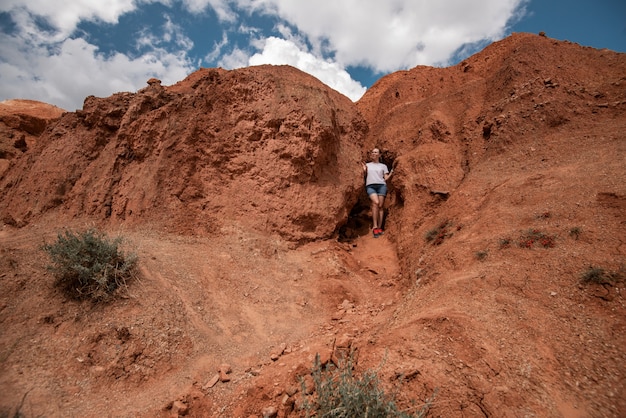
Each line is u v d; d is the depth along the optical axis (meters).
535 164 7.31
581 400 3.07
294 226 8.45
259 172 8.55
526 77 9.45
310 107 9.11
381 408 3.06
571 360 3.44
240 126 8.77
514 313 4.13
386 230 10.01
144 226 7.45
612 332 3.60
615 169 5.89
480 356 3.65
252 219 8.16
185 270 6.34
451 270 5.58
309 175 8.91
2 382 3.93
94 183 7.97
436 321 4.24
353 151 10.72
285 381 4.05
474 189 7.62
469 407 3.16
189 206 7.91
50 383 4.05
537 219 5.60
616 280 4.05
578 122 7.81
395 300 6.46
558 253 4.78
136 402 4.04
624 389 3.06
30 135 14.41
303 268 7.55
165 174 8.06
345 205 9.73
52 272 5.43
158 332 4.89
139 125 8.35
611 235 4.68
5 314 4.74
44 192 7.75
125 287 5.42
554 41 10.49
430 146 9.88
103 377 4.25
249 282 6.64
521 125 8.46
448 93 11.54
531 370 3.41
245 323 5.65
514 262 4.96
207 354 4.88
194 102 8.89
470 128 9.80
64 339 4.58
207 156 8.46
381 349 4.10
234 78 9.11
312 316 6.17
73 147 8.34
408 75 14.30
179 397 4.08
